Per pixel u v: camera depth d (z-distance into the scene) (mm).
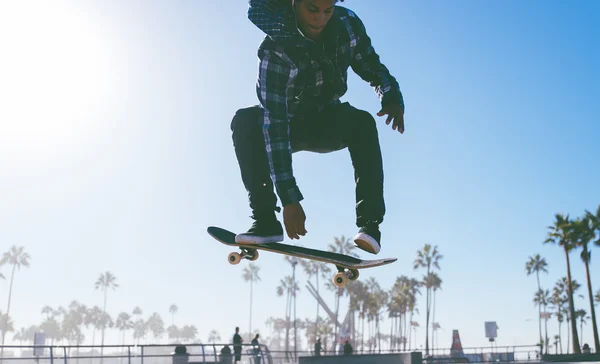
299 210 1832
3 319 120875
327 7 1862
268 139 1876
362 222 2045
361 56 2178
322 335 95438
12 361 12328
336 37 2000
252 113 2125
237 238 2047
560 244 46531
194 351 15453
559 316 92438
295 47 1878
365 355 24078
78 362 13180
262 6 1909
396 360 23547
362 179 2082
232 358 15969
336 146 2170
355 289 85375
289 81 1920
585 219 45219
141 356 14250
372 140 2111
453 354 33438
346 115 2096
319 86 1981
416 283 90750
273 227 2074
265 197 2100
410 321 102812
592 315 44031
